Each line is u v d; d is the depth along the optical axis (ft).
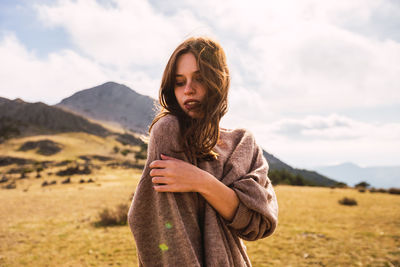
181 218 2.35
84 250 23.65
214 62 2.68
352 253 20.88
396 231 28.17
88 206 55.52
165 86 2.83
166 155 2.51
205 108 2.64
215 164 2.84
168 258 2.30
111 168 279.28
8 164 280.51
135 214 2.48
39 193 93.25
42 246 25.57
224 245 2.54
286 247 22.77
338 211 43.62
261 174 2.99
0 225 36.24
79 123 521.24
